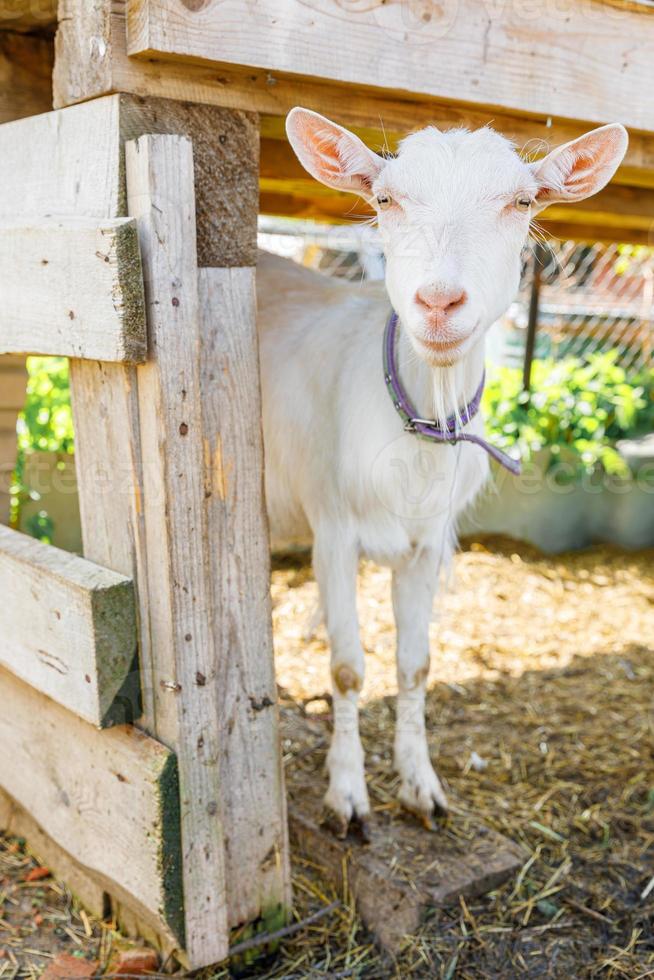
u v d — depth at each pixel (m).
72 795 2.38
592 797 3.19
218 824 2.14
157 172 1.82
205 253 2.02
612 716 3.84
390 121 2.26
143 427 1.98
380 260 3.49
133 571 2.09
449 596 5.23
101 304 1.88
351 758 2.77
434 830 2.81
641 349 6.91
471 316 1.95
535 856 2.82
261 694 2.27
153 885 2.10
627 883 2.74
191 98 1.93
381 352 2.56
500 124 2.40
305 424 2.82
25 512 5.00
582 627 4.92
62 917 2.51
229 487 2.13
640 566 5.96
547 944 2.47
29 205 2.18
